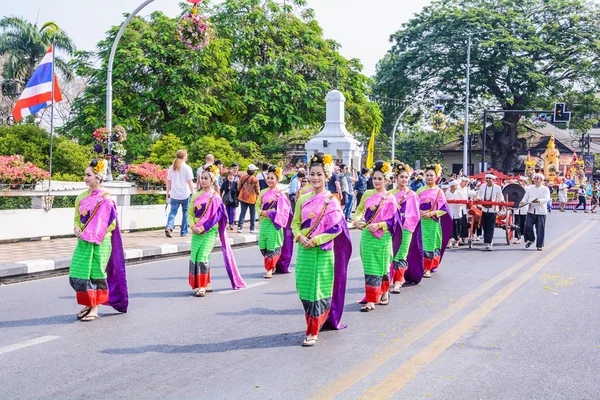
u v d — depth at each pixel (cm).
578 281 1005
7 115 3988
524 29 4509
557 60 4581
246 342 619
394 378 510
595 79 4653
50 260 1022
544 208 1455
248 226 1827
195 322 700
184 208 1455
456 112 4916
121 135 1659
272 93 2994
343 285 664
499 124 4888
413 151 6203
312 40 3294
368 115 3484
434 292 902
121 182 1631
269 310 767
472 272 1100
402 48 4981
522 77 4447
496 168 5322
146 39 2817
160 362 551
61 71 4197
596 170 6344
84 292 696
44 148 2300
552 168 4591
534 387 494
